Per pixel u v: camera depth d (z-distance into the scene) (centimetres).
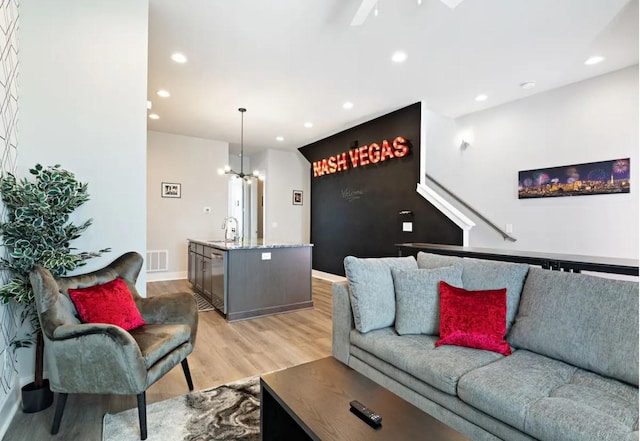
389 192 499
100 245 231
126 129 238
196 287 517
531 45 301
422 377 168
